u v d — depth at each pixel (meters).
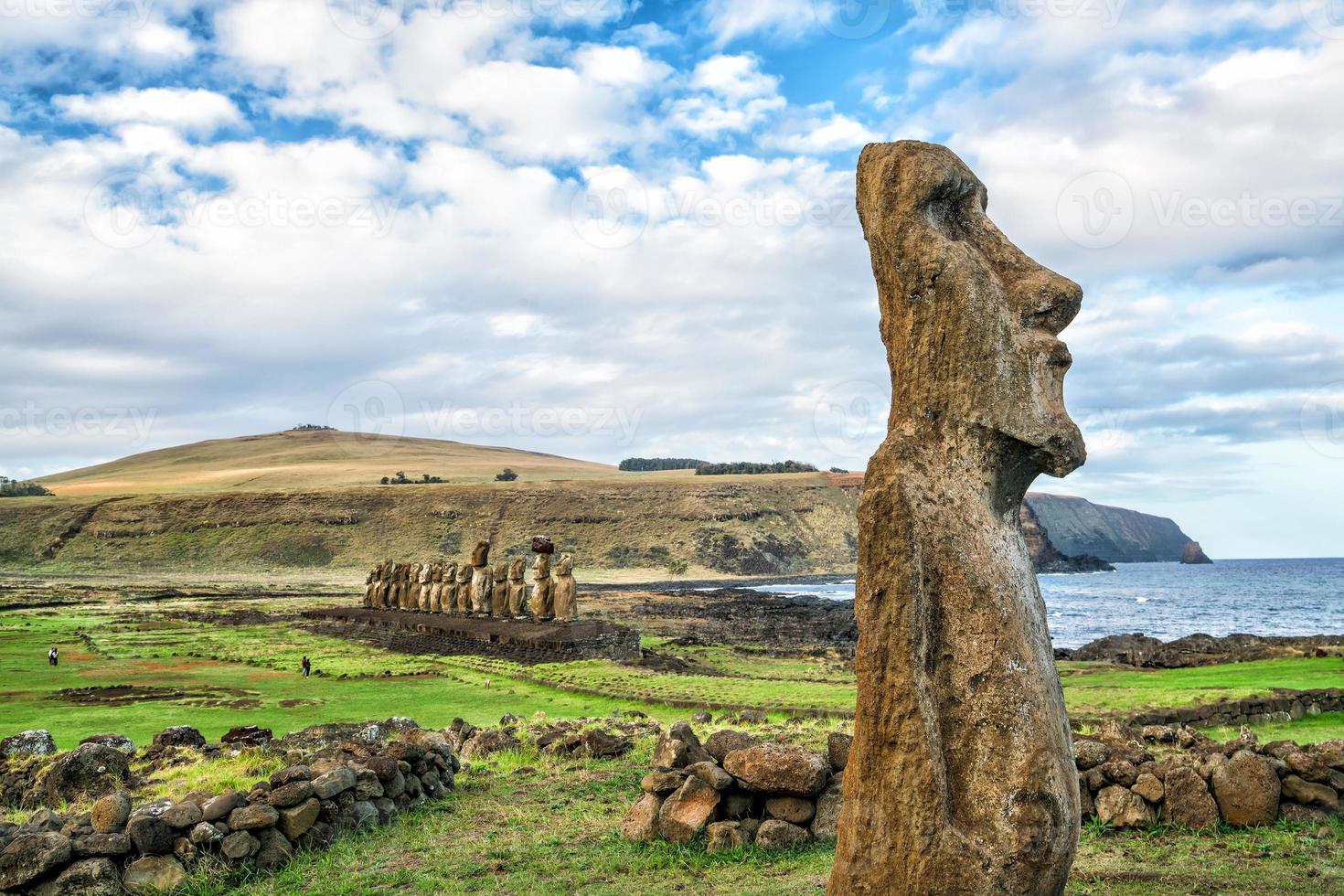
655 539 148.12
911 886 4.89
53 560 127.88
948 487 5.32
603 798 11.55
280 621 58.38
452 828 10.52
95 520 141.50
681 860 8.84
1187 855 8.27
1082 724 16.20
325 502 150.25
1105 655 33.47
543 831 10.21
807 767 9.33
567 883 8.41
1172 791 9.16
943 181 5.60
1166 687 21.28
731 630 54.38
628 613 67.81
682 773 9.74
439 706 25.66
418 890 8.52
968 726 5.03
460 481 177.38
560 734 15.38
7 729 21.69
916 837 4.92
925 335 5.48
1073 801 5.03
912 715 5.02
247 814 9.38
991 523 5.37
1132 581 167.62
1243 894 7.12
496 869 8.96
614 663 35.31
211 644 45.47
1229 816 9.05
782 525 159.88
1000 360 5.36
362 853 9.66
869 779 5.12
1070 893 7.27
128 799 9.32
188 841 9.03
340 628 52.09
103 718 23.36
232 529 140.75
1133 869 7.86
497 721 22.38
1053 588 136.12
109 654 40.47
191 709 24.97
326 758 11.85
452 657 39.22
